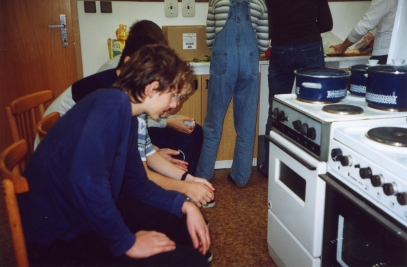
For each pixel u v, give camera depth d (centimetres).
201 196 128
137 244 96
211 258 176
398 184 94
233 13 226
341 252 126
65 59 295
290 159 149
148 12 289
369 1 316
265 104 290
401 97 133
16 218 88
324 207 131
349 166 114
